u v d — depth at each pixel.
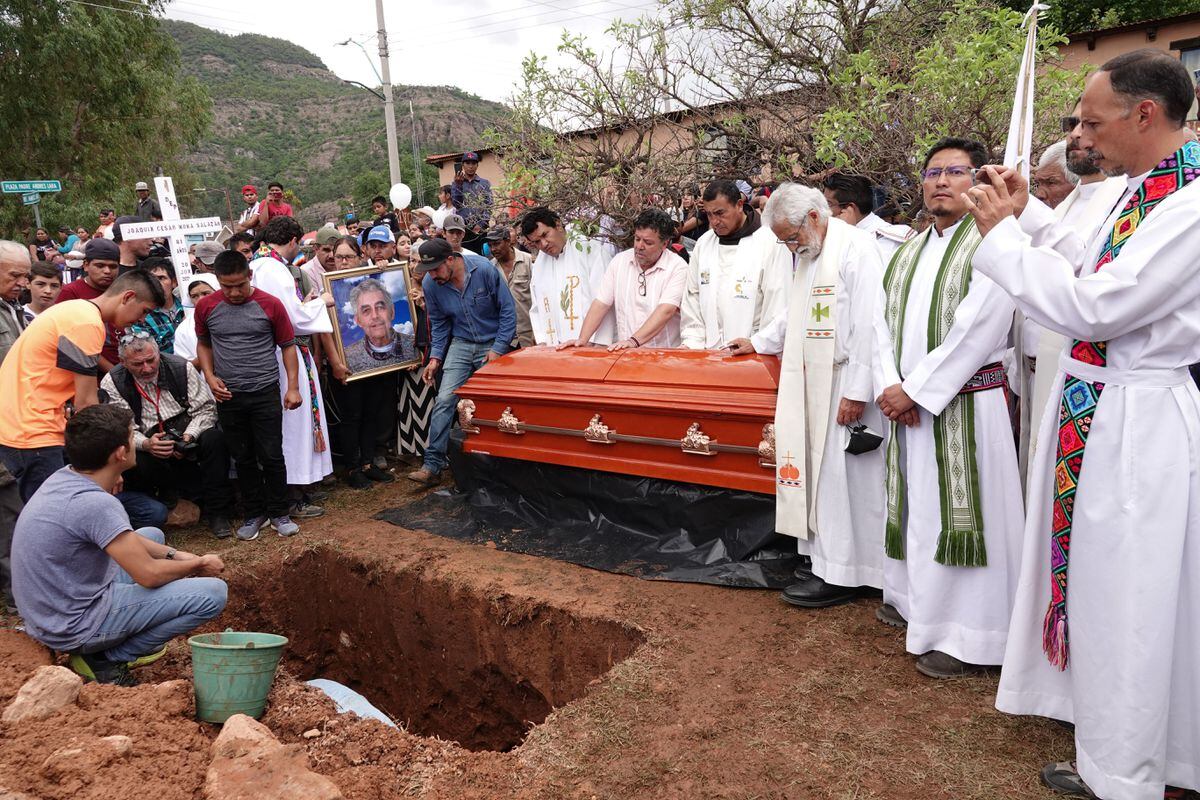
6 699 2.87
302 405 5.38
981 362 2.90
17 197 23.36
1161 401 2.20
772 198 3.59
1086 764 2.32
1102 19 12.78
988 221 2.35
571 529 4.68
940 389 2.93
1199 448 2.17
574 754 2.73
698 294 4.75
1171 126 2.16
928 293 3.05
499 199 6.07
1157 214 2.14
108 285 5.11
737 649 3.35
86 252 5.04
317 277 6.57
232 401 4.86
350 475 6.03
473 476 5.27
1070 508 2.36
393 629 4.67
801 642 3.37
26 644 3.28
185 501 5.37
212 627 4.52
